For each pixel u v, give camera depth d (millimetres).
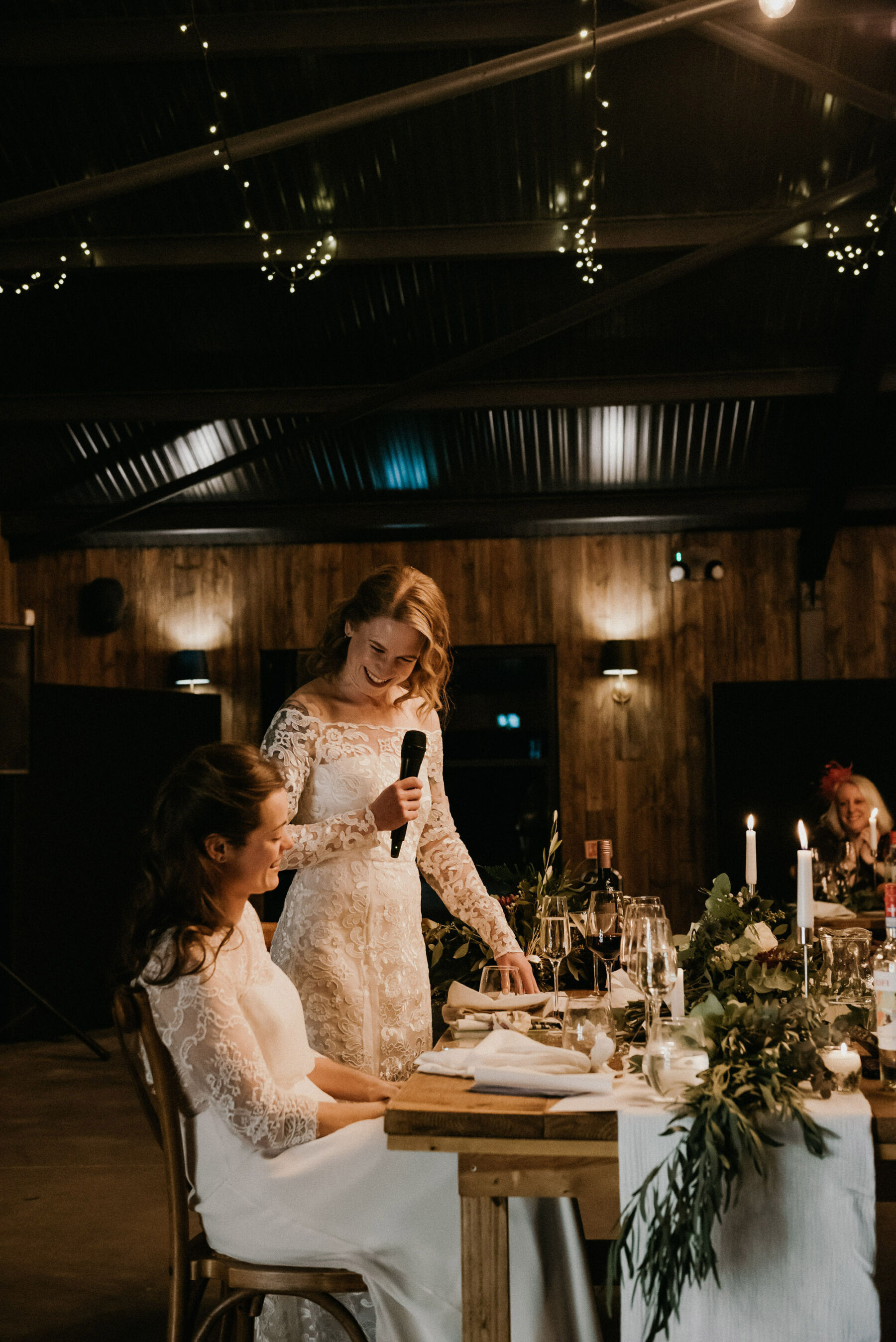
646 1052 1680
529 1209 1709
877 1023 1678
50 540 7316
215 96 4547
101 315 6352
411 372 6703
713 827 7516
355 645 2477
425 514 7570
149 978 1804
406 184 5605
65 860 6793
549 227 5820
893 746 7277
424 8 4781
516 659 7824
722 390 6707
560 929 2205
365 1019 2305
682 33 4871
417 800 2307
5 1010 6492
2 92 5152
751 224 5801
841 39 4875
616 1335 2059
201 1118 1835
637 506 7488
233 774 1857
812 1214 1506
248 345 6543
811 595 7547
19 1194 3871
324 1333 2049
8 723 6039
